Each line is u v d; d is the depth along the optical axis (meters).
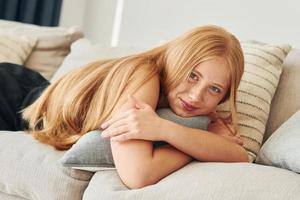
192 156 1.01
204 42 1.08
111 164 1.02
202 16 2.32
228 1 2.23
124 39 2.66
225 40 1.09
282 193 0.80
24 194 1.08
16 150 1.10
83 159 1.01
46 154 1.08
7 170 1.08
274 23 2.10
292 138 1.03
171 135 0.98
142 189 0.88
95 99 1.13
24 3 2.64
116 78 1.11
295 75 1.38
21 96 1.48
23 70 1.58
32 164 1.06
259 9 2.14
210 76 1.06
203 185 0.84
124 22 2.65
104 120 1.08
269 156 1.07
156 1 2.50
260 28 2.14
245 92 1.29
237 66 1.10
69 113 1.16
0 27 2.02
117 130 0.98
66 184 1.01
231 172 0.87
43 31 2.00
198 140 1.00
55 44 1.96
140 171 0.93
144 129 0.97
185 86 1.08
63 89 1.22
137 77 1.09
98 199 0.91
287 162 1.00
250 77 1.32
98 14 2.87
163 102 1.15
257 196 0.80
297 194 0.80
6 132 1.21
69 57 1.78
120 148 0.97
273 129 1.35
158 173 0.94
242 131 1.24
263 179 0.84
